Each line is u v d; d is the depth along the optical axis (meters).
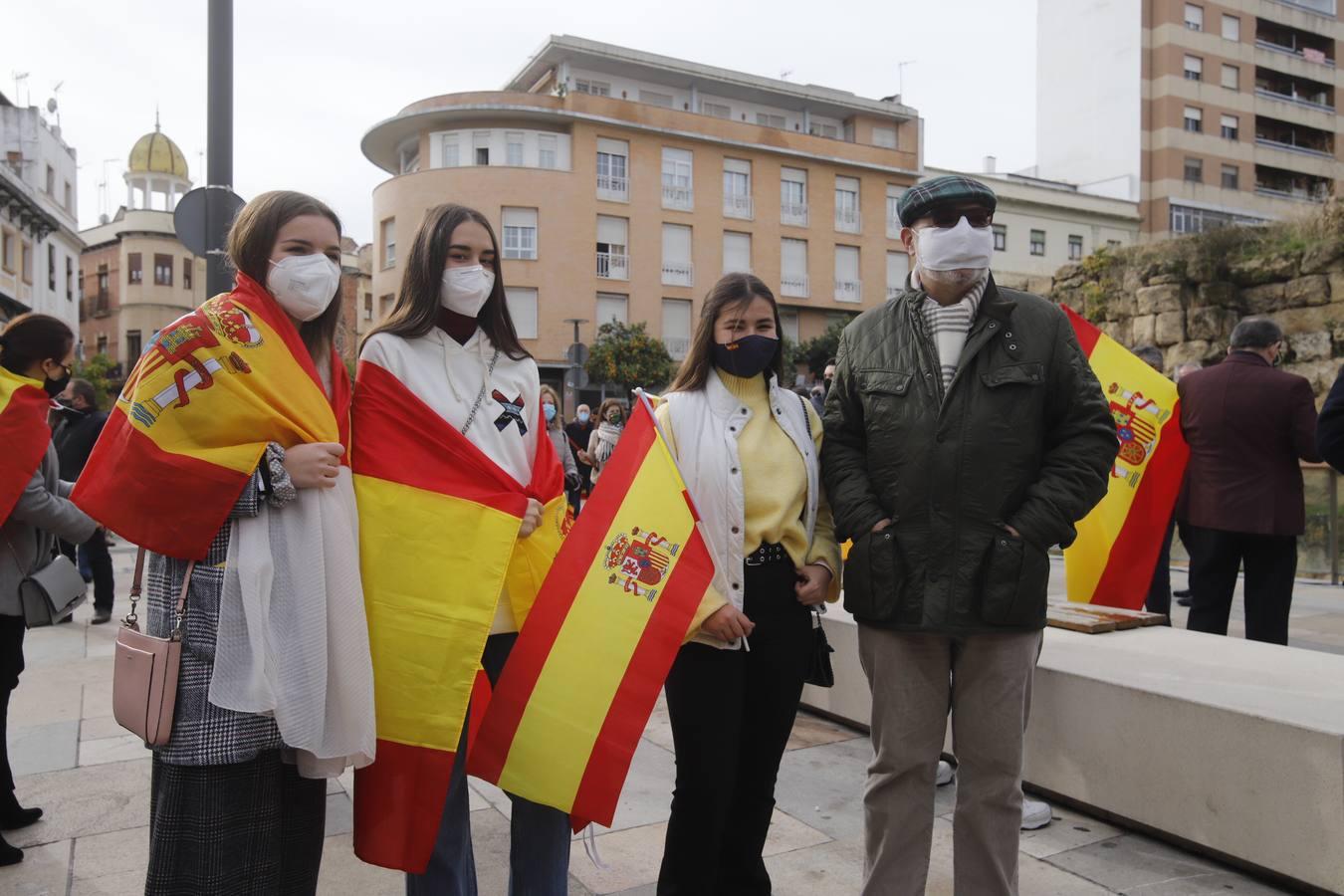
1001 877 2.38
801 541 2.54
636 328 32.59
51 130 33.59
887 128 41.94
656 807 3.53
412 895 2.37
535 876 2.46
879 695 2.46
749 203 36.47
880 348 2.50
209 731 1.95
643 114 34.53
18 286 29.45
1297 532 4.40
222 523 1.97
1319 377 11.41
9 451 3.01
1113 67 44.34
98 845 3.18
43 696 5.06
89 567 8.32
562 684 2.41
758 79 39.09
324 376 2.29
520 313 33.12
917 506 2.35
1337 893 2.58
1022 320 2.38
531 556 2.56
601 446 11.46
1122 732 3.15
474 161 34.00
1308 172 46.56
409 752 2.23
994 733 2.35
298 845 2.19
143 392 1.96
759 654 2.47
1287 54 46.22
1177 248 13.08
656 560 2.44
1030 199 40.59
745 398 2.62
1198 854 3.02
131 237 48.31
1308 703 2.89
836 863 3.05
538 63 37.34
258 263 2.15
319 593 2.06
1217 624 4.60
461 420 2.44
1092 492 2.33
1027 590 2.29
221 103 5.62
